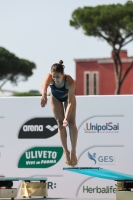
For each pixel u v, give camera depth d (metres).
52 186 28.75
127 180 22.28
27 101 28.95
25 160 28.95
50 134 28.86
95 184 28.44
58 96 21.02
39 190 23.16
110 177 22.84
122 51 136.25
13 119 29.02
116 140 28.59
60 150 28.77
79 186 28.56
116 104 28.64
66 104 21.31
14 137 28.98
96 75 137.38
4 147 29.00
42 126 28.84
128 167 28.50
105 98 28.69
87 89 137.75
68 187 28.61
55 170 28.78
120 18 121.25
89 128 28.73
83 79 137.75
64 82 20.67
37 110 28.91
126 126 28.58
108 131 28.66
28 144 28.92
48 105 28.84
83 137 28.73
